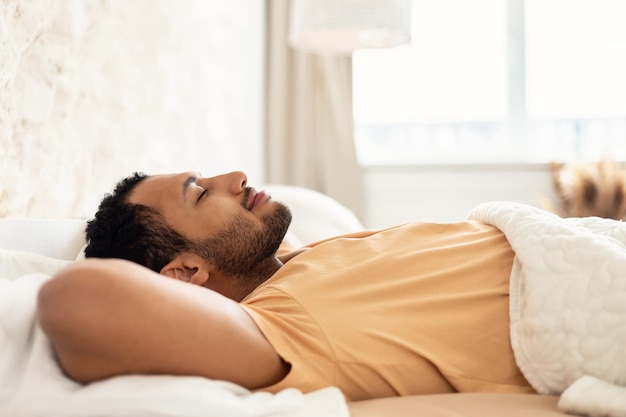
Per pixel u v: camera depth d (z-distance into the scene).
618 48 3.47
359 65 3.69
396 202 3.51
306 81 3.49
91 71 1.77
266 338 0.88
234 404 0.74
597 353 0.90
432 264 1.08
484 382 0.96
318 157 3.52
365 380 0.93
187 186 1.15
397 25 2.51
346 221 2.33
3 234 1.13
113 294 0.72
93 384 0.74
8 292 0.82
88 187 1.76
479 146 3.64
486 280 1.05
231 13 3.00
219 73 2.84
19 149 1.44
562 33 3.52
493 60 3.61
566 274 0.95
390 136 3.68
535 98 3.56
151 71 2.17
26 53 1.46
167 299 0.76
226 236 1.14
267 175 3.57
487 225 1.20
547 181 3.37
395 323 0.96
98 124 1.81
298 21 2.56
